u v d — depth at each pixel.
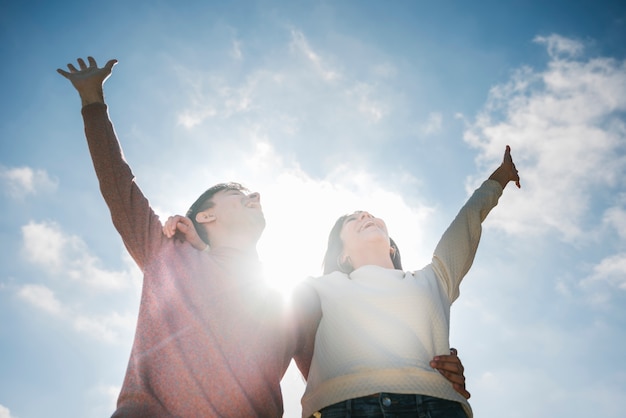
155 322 2.60
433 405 2.59
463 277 3.42
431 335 2.94
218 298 2.70
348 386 2.67
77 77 3.18
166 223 2.96
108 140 3.02
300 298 3.05
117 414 2.24
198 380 2.41
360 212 3.80
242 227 3.25
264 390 2.51
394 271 3.23
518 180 4.02
